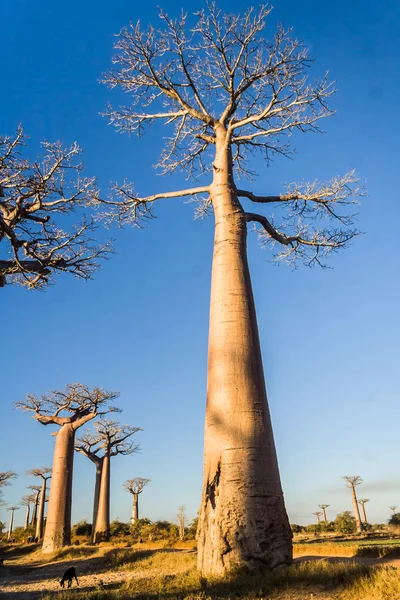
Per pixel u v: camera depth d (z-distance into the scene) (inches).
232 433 368.5
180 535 1535.4
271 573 315.6
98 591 333.7
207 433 384.5
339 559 438.6
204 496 368.8
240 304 415.8
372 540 1005.2
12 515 2748.5
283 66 513.3
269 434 376.8
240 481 354.0
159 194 532.7
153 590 319.0
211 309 425.7
